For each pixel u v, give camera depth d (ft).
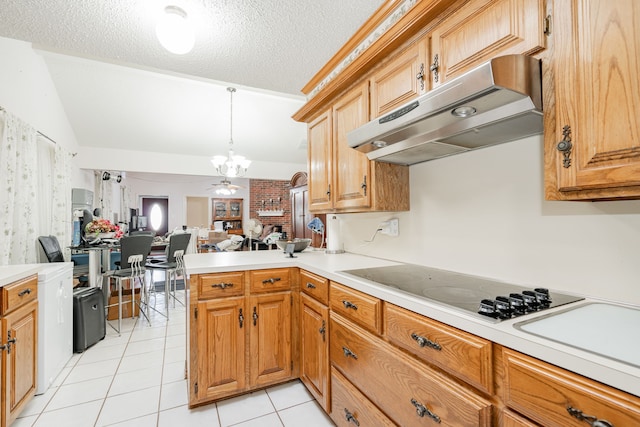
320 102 6.95
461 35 3.75
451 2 3.79
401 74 4.72
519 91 2.89
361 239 7.52
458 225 5.01
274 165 23.70
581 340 2.30
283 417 5.56
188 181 35.06
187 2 4.41
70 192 12.75
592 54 2.51
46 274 6.56
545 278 3.81
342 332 4.85
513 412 2.43
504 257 4.30
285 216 32.19
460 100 3.15
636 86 2.26
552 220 3.75
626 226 3.12
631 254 3.08
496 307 2.87
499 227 4.37
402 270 5.26
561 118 2.74
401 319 3.63
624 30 2.32
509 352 2.46
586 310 2.99
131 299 12.12
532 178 3.97
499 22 3.32
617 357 2.00
